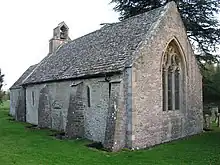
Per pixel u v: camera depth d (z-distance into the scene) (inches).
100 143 672.4
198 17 991.0
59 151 589.3
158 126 673.0
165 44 708.0
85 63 816.9
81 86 778.2
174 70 753.6
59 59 1103.6
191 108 799.7
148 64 651.5
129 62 622.2
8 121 1251.2
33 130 925.8
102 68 697.0
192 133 803.4
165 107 708.0
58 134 826.8
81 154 561.6
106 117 666.8
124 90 622.8
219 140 716.7
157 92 674.8
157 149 609.3
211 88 1065.5
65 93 871.7
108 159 522.9
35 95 1125.1
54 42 1316.4
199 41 1026.7
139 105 623.2
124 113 617.3
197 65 834.2
